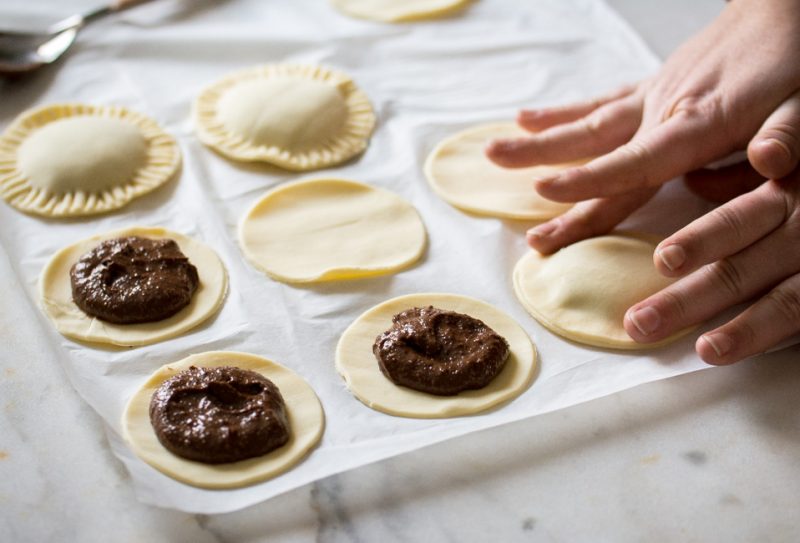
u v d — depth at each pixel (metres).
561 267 0.59
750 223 0.54
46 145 0.65
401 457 0.51
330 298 0.58
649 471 0.51
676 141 0.59
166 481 0.49
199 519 0.48
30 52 0.74
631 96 0.66
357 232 0.62
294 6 0.82
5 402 0.53
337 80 0.73
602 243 0.60
